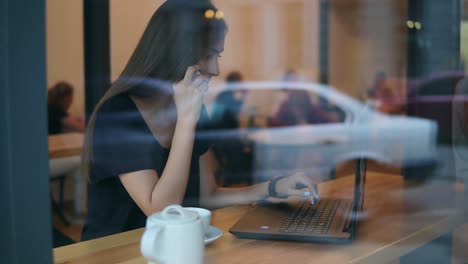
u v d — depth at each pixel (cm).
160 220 55
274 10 554
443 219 96
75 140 177
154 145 101
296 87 502
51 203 58
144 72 105
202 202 106
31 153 55
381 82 475
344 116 412
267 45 541
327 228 83
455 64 155
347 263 71
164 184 98
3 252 56
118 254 75
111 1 273
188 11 109
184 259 55
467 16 156
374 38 571
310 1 607
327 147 279
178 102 103
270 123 362
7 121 54
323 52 620
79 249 77
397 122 225
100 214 97
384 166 150
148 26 113
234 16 503
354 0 632
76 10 274
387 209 103
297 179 108
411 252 89
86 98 258
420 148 146
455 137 141
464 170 133
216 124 237
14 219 55
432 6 163
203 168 112
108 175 98
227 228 87
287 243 79
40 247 57
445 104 148
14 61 54
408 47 178
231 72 486
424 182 131
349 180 132
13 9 53
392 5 553
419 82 166
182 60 105
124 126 101
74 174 139
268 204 101
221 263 69
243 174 203
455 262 92
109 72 275
